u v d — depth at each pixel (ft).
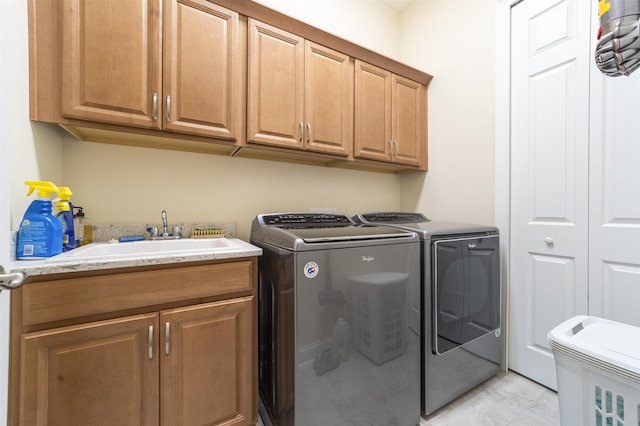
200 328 3.44
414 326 4.38
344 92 5.84
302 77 5.28
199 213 5.45
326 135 5.58
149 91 3.94
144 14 3.91
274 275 4.00
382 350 4.06
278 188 6.34
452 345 4.80
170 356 3.27
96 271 2.93
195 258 3.37
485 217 6.11
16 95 3.11
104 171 4.67
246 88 4.75
